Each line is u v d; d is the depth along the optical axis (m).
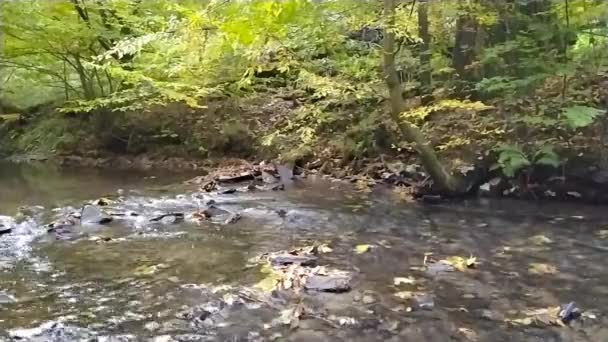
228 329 4.43
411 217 7.86
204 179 11.18
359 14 8.04
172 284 5.44
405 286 5.27
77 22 13.89
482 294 5.05
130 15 13.41
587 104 8.74
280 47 8.18
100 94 15.02
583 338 4.20
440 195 8.98
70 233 7.34
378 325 4.46
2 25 13.59
